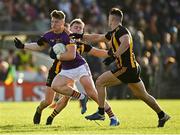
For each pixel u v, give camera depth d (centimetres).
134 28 8506
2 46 7850
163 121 3167
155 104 3164
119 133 2766
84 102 3284
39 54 7581
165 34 7862
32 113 4506
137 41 7256
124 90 7119
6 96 6956
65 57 3200
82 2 8838
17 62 7431
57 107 3397
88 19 8594
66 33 3250
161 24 8638
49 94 3412
